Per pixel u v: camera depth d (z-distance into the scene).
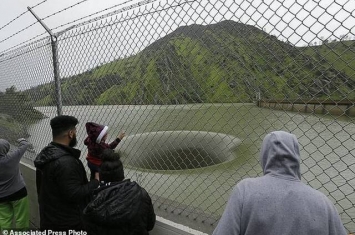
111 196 1.89
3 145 3.26
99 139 2.60
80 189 2.26
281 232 1.10
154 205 2.62
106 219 1.84
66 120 2.40
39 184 2.65
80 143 3.51
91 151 2.66
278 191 1.16
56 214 2.37
